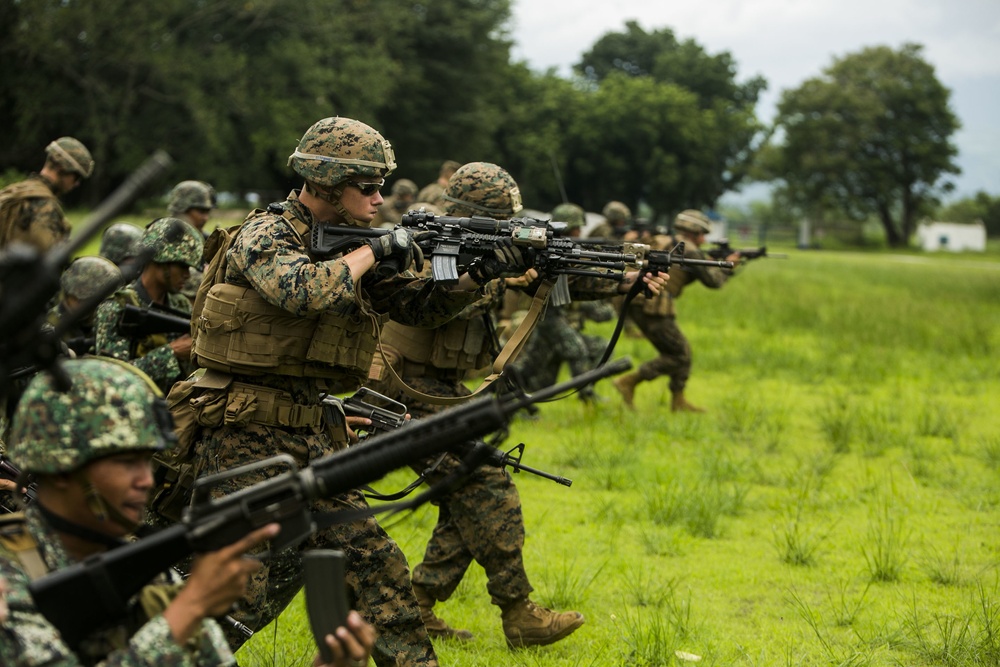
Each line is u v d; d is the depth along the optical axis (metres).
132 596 2.79
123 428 2.75
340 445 4.92
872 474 9.77
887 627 6.22
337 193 4.71
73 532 2.80
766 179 95.31
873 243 99.56
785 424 11.84
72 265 6.09
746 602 6.71
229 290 4.54
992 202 121.69
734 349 17.62
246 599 4.41
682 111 75.06
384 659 4.65
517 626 5.87
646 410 12.47
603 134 72.88
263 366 4.50
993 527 8.27
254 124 44.25
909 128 92.75
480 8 57.62
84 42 39.62
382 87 47.09
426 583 6.01
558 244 5.73
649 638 5.87
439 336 5.92
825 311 24.80
